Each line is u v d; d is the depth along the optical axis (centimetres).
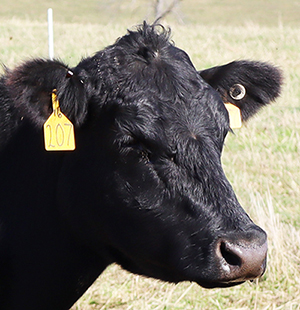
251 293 795
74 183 535
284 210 1033
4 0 5884
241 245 447
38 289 569
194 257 463
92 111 518
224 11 6072
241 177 1154
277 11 6100
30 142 566
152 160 482
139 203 487
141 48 529
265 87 626
